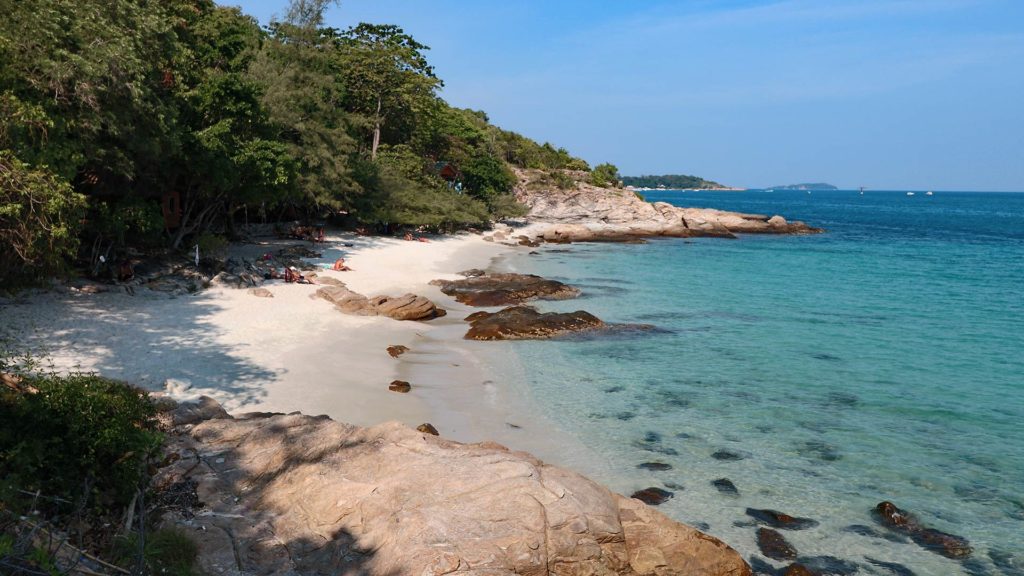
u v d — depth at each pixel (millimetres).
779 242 74500
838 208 194875
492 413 17797
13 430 9344
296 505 10328
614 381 21125
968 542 12242
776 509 13258
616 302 34938
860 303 35875
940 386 21312
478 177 78312
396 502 9766
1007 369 23266
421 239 57625
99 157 22453
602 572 9281
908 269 50500
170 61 28094
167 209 33062
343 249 45625
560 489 9953
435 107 81188
